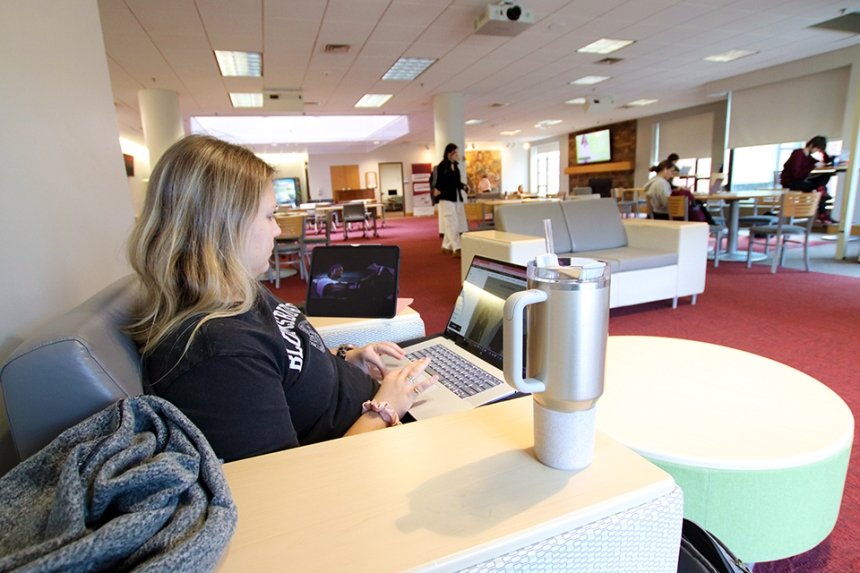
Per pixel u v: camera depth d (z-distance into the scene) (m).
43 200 1.05
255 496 0.51
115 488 0.41
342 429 0.87
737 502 0.96
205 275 0.71
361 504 0.49
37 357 0.55
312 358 0.84
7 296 0.83
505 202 7.30
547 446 0.54
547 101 9.20
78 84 1.43
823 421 1.09
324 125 11.67
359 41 5.02
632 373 1.36
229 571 0.41
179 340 0.65
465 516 0.47
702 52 6.26
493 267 1.27
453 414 0.69
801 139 7.55
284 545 0.44
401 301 1.53
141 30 4.31
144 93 6.45
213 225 0.72
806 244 4.69
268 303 0.84
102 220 1.52
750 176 9.17
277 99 7.17
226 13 4.07
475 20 4.49
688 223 3.67
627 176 12.74
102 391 0.57
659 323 3.27
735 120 8.53
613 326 3.25
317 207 9.78
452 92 7.78
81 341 0.58
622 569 0.49
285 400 0.70
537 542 0.45
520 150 17.89
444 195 6.76
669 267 3.54
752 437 1.02
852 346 2.68
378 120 11.50
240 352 0.64
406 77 6.75
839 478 1.03
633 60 6.43
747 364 1.41
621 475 0.53
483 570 0.42
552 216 3.84
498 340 1.13
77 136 1.37
